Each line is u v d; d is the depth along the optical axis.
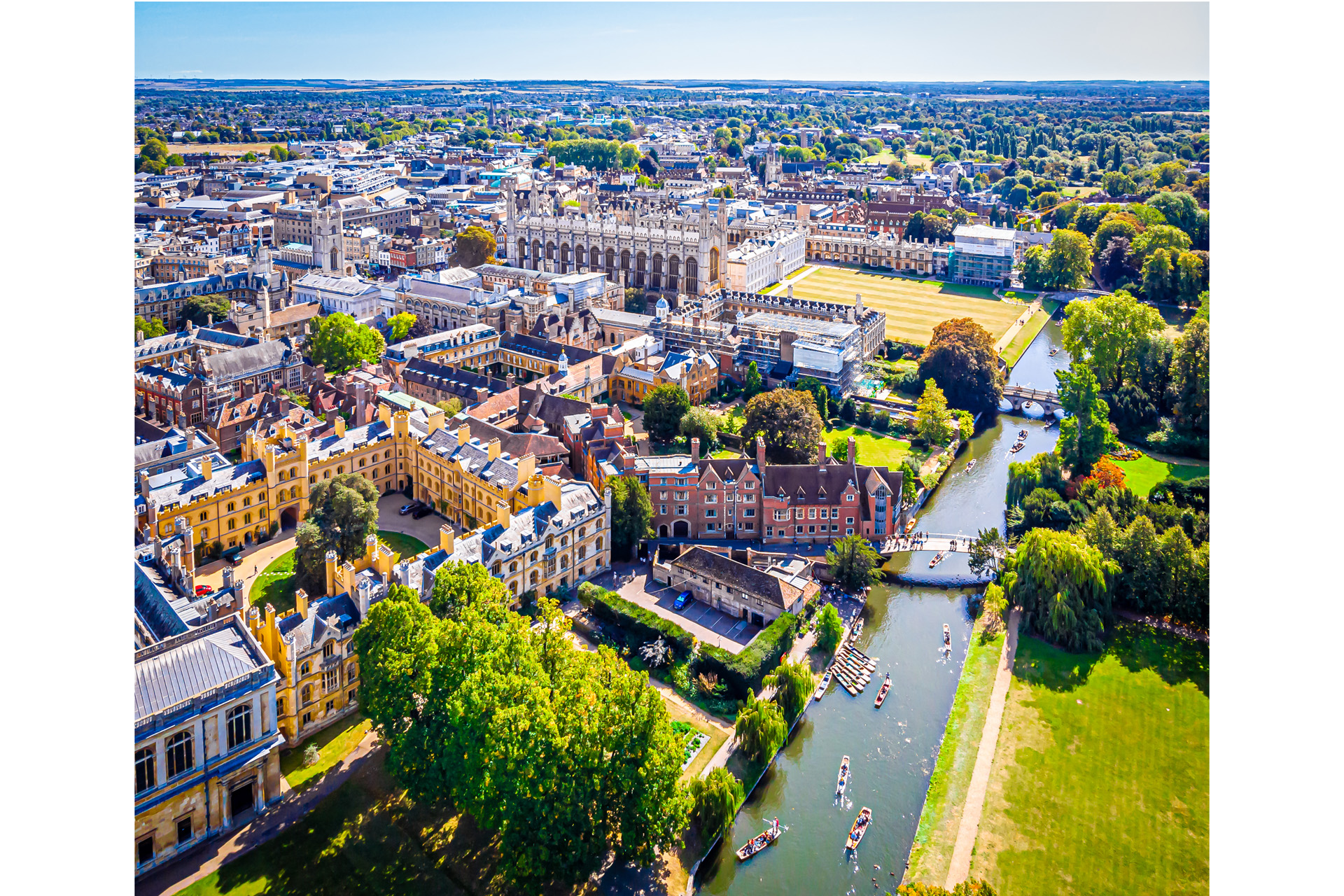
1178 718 155.75
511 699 121.81
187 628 135.12
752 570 181.88
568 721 121.19
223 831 125.69
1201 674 166.38
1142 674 166.38
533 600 183.12
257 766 127.69
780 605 174.75
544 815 114.75
